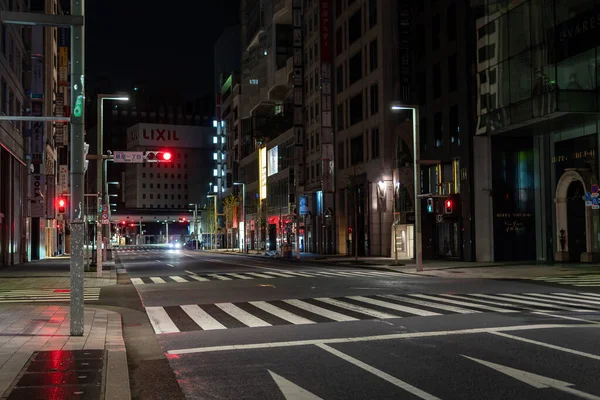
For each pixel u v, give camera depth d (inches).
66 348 374.3
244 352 382.0
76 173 423.5
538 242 1499.8
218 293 800.3
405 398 266.1
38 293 825.5
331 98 2429.9
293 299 701.3
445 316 529.0
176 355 378.3
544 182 1469.0
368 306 617.6
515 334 425.4
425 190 1754.4
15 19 402.0
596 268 1164.5
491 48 1432.1
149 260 2209.6
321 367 333.1
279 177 3216.0
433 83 1697.8
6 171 1745.8
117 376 298.0
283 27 3363.7
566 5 1213.7
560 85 1200.8
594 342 392.2
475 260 1494.8
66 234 3538.4
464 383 290.2
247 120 4190.5
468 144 1507.1
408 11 1870.1
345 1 2304.4
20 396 254.8
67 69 2851.9
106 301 722.8
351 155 2267.5
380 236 2037.4
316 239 2709.2
